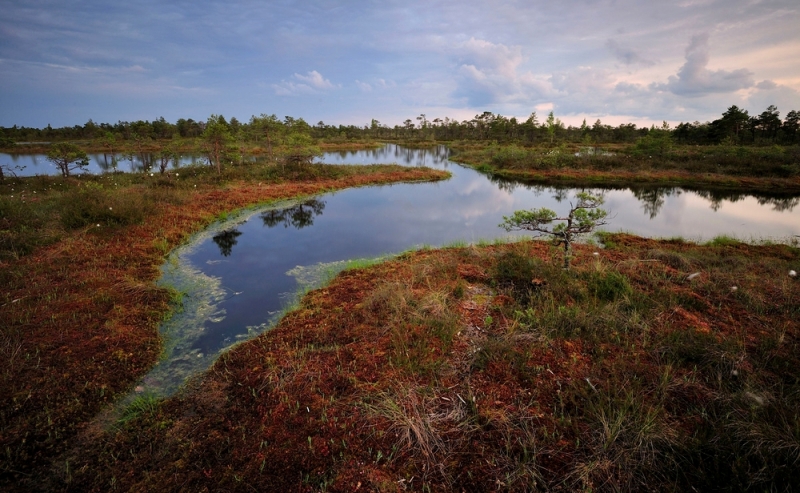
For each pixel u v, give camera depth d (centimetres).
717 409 353
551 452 312
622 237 1072
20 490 301
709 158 2572
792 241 1050
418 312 544
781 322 511
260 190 1653
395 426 345
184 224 1093
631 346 450
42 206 1050
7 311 544
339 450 325
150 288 661
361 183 2070
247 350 496
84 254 791
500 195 1830
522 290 619
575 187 2062
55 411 378
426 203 1638
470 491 285
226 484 297
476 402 371
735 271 701
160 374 465
